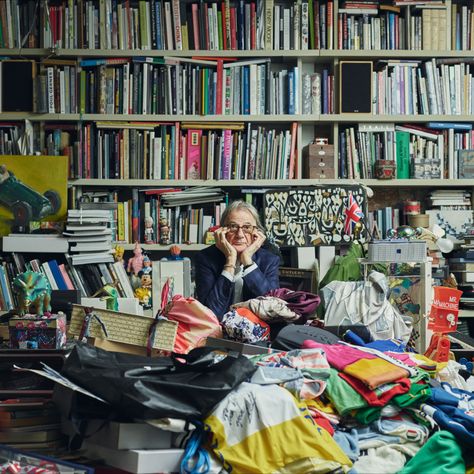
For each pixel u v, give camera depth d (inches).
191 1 217.6
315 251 216.2
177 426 88.5
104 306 155.9
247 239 153.6
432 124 220.4
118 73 216.1
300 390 97.0
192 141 217.5
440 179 220.1
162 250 218.4
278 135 219.1
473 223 222.2
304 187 216.4
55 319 110.6
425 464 95.5
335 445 91.0
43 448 97.9
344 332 135.5
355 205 215.0
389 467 94.1
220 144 216.8
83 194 217.3
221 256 155.3
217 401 89.8
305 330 120.6
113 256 209.2
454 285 205.5
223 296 147.3
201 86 216.8
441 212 221.8
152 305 207.0
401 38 221.5
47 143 216.8
